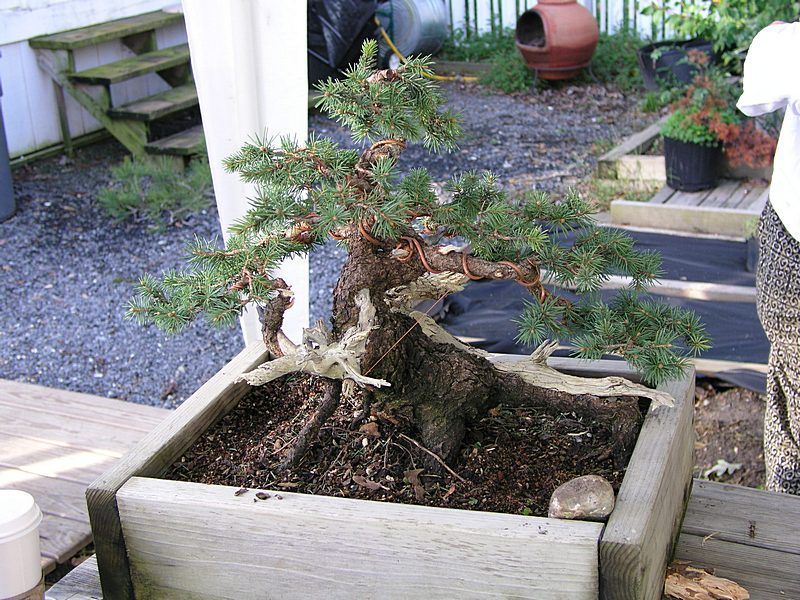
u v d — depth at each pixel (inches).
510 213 61.1
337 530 52.2
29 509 51.4
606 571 47.9
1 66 237.1
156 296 60.9
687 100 195.3
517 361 67.4
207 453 65.0
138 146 241.3
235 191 92.9
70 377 150.7
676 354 58.8
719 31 206.5
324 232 57.2
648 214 179.8
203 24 86.0
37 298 177.8
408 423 64.3
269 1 84.9
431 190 58.2
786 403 88.2
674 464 59.0
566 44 292.8
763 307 84.6
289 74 87.9
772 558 62.4
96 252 197.8
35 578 51.6
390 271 61.0
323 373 59.1
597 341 58.6
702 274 152.6
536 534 48.8
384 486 60.5
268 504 53.5
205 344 161.6
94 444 99.0
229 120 89.9
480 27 350.6
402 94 56.5
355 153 60.6
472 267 56.9
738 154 191.2
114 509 56.7
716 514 67.4
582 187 211.3
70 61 242.2
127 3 269.6
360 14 268.4
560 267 59.1
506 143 254.1
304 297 97.3
